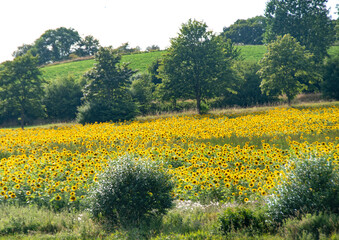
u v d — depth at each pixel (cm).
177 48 4803
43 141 2212
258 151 1655
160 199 927
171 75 4772
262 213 834
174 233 801
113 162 991
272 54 4844
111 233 837
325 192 802
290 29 6925
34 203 1062
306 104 4572
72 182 1211
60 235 820
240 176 1198
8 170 1350
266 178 1161
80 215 954
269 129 2338
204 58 4709
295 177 860
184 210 980
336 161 1188
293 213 806
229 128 2497
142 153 1650
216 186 1147
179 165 1600
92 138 2286
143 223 879
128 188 905
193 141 2147
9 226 866
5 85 4372
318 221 724
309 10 6931
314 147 1596
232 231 776
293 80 4728
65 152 1711
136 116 4591
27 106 4450
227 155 1630
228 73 4772
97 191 935
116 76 4684
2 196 1089
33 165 1464
